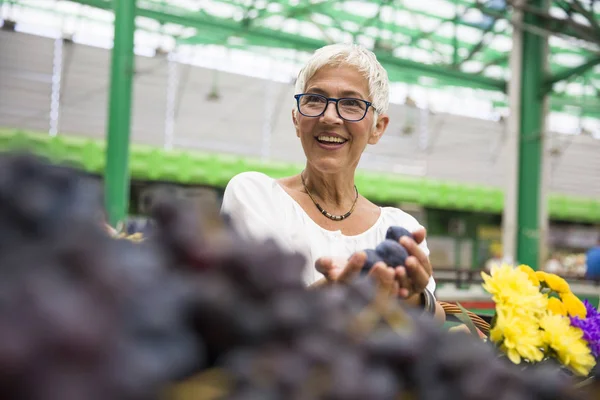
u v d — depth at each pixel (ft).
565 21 24.16
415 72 28.71
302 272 1.18
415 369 1.26
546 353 2.91
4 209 0.80
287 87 47.73
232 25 26.27
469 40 38.42
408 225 5.17
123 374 0.67
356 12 35.73
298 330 1.06
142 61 43.45
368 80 4.73
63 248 0.74
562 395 1.40
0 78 39.86
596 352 2.99
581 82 39.68
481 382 1.26
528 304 2.92
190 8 32.94
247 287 1.08
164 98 44.57
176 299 0.90
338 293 1.40
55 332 0.62
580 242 56.18
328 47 4.81
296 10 29.01
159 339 0.82
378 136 5.09
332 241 4.76
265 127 47.67
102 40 41.68
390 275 2.67
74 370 0.63
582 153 57.77
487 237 51.98
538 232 24.18
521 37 24.89
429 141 52.70
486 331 3.81
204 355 1.00
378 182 46.06
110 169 22.13
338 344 1.13
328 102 4.64
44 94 41.01
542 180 24.47
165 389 0.80
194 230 1.07
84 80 41.88
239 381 0.95
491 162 54.75
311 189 5.02
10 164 0.86
